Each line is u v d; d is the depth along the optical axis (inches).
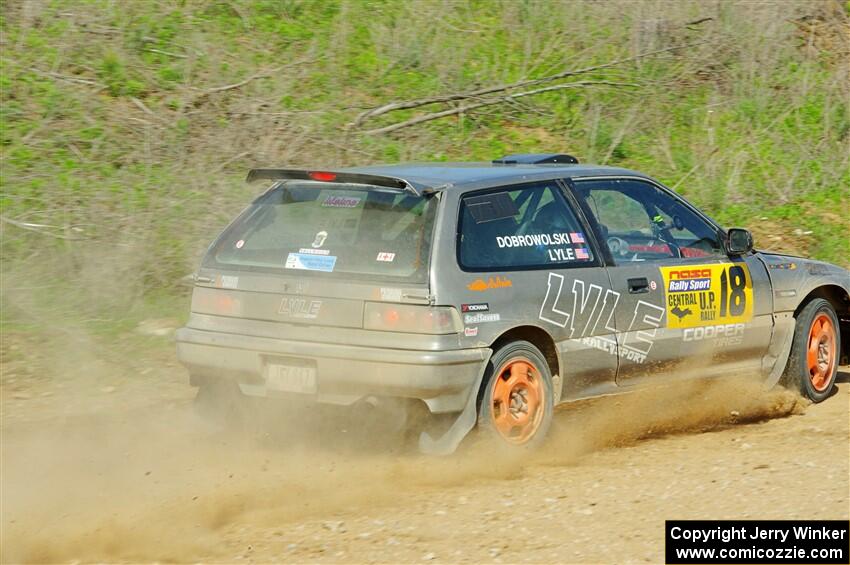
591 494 599.5
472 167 720.3
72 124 1168.2
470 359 630.5
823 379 875.4
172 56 1318.9
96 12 1347.2
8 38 1269.7
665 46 1612.9
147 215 1036.5
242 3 1472.7
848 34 1775.3
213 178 1119.6
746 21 1674.5
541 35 1594.5
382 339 629.3
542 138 1402.6
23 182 1062.4
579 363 697.6
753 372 820.6
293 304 655.8
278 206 698.8
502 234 669.9
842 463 666.8
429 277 627.2
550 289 678.5
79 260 991.6
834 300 900.0
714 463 671.1
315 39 1435.8
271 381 660.1
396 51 1459.2
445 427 634.2
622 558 498.9
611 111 1482.5
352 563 490.9
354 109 1321.4
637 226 757.3
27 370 838.5
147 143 1139.3
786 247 1301.7
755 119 1553.9
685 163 1425.9
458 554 502.6
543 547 513.0
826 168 1489.9
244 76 1316.4
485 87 1444.4
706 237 796.6
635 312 728.3
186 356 686.5
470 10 1625.2
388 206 661.3
